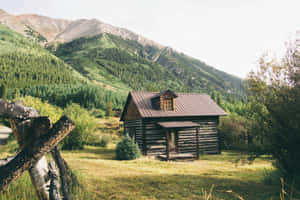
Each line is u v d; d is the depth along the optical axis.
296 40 8.23
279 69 8.52
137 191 7.09
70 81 113.88
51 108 20.08
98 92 60.50
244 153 9.59
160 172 10.81
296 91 8.00
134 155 15.78
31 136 2.13
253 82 8.94
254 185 8.27
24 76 107.12
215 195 6.98
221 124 24.38
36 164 2.37
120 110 57.72
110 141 26.12
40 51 167.12
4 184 1.93
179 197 6.67
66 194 2.10
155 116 18.69
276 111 8.13
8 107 2.04
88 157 16.48
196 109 21.11
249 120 9.35
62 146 20.20
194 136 20.30
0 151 14.12
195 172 11.18
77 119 21.31
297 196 6.42
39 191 2.39
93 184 7.40
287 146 8.00
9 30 195.12
